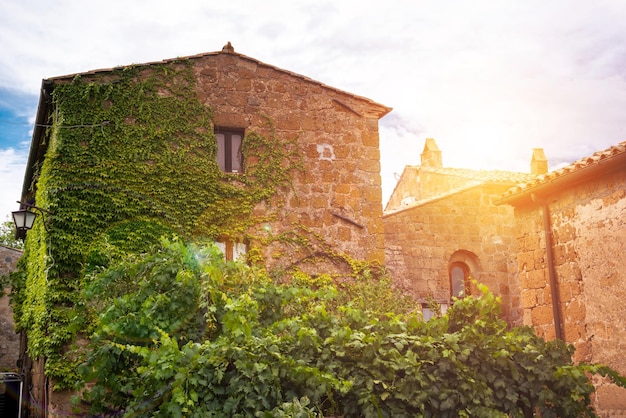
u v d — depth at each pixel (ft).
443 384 19.81
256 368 18.10
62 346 39.96
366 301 45.50
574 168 37.88
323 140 51.83
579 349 38.22
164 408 17.83
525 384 20.47
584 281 38.40
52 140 46.83
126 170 45.14
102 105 45.78
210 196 47.26
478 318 21.89
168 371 17.84
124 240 43.65
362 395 18.81
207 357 18.08
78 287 41.37
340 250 50.26
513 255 67.26
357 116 53.31
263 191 49.08
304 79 52.19
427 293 63.67
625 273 35.81
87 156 44.32
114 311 22.07
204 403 18.17
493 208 67.72
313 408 18.08
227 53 50.42
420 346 20.15
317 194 50.65
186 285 22.15
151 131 46.62
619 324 35.96
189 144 47.62
